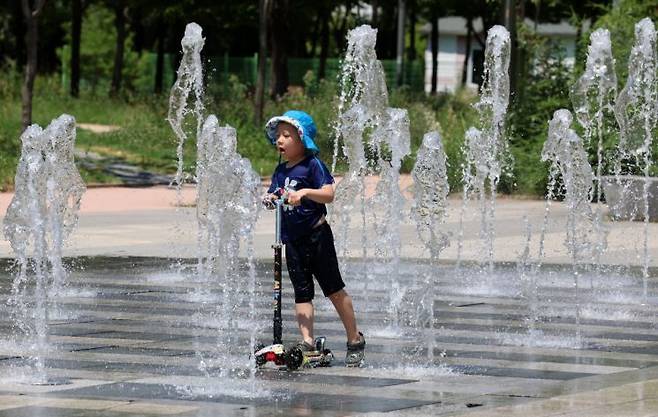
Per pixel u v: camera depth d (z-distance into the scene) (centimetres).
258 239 3803
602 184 4359
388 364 1917
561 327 2317
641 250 3588
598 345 2120
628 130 4806
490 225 3722
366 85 3625
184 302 2598
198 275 3038
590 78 3791
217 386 1727
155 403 1611
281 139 1875
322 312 2472
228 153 2245
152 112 7862
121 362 1916
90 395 1661
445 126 6838
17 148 6106
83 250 3519
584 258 3412
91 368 1864
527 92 5522
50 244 3319
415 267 3203
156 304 2566
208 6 10262
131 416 1532
